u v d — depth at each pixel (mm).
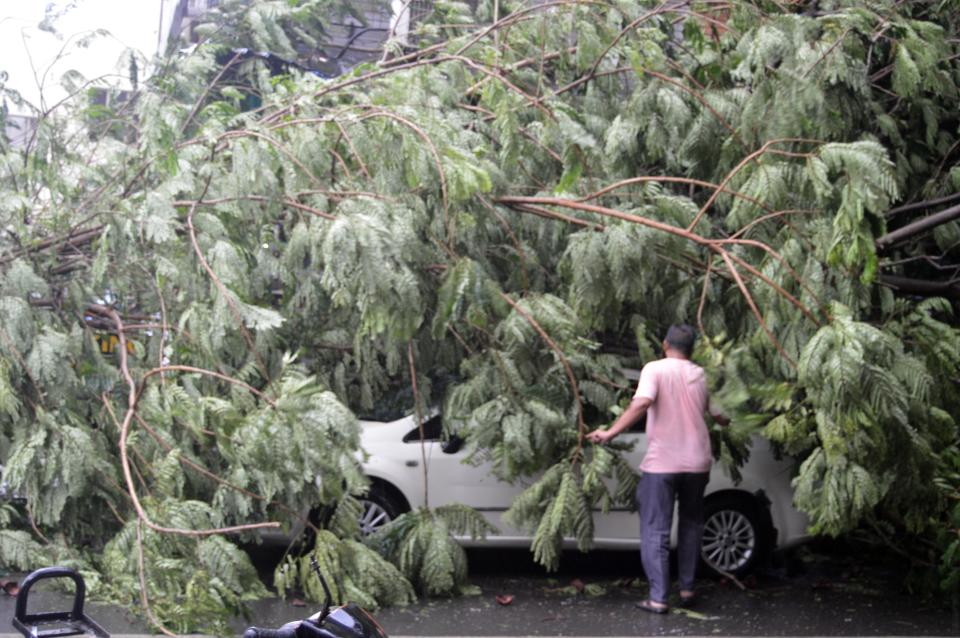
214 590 6625
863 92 8320
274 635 3352
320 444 6785
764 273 7719
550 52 9148
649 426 7895
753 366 7547
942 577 8141
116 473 7652
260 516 7637
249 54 10828
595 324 7875
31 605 7180
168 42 9891
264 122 8484
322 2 10773
